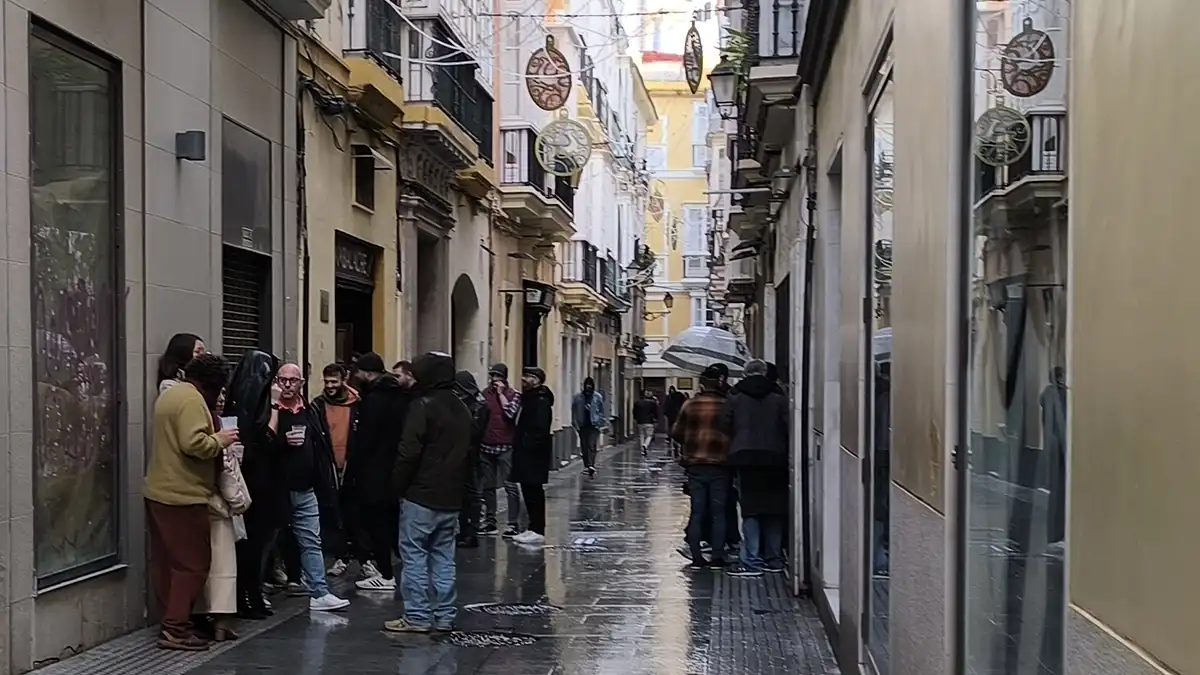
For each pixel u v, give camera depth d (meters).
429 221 17.89
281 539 10.18
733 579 11.77
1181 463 1.82
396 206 16.20
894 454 5.08
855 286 6.95
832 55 8.83
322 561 9.64
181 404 7.91
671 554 13.66
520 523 16.58
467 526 14.12
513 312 25.67
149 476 8.05
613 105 41.59
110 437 8.24
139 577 8.46
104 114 8.28
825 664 7.98
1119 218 2.16
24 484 6.94
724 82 17.58
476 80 19.92
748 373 12.28
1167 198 1.90
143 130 8.70
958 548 3.73
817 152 10.18
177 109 9.29
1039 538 2.96
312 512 9.59
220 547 8.22
